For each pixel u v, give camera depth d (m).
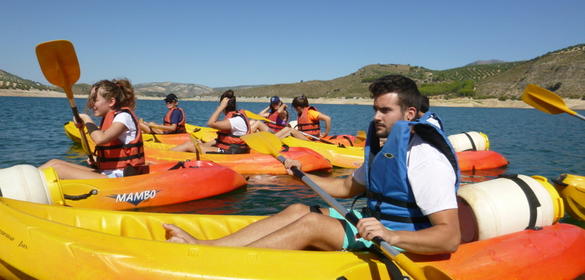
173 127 9.59
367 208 2.61
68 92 4.41
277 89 179.12
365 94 151.12
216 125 6.82
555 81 101.19
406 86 2.30
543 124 23.89
